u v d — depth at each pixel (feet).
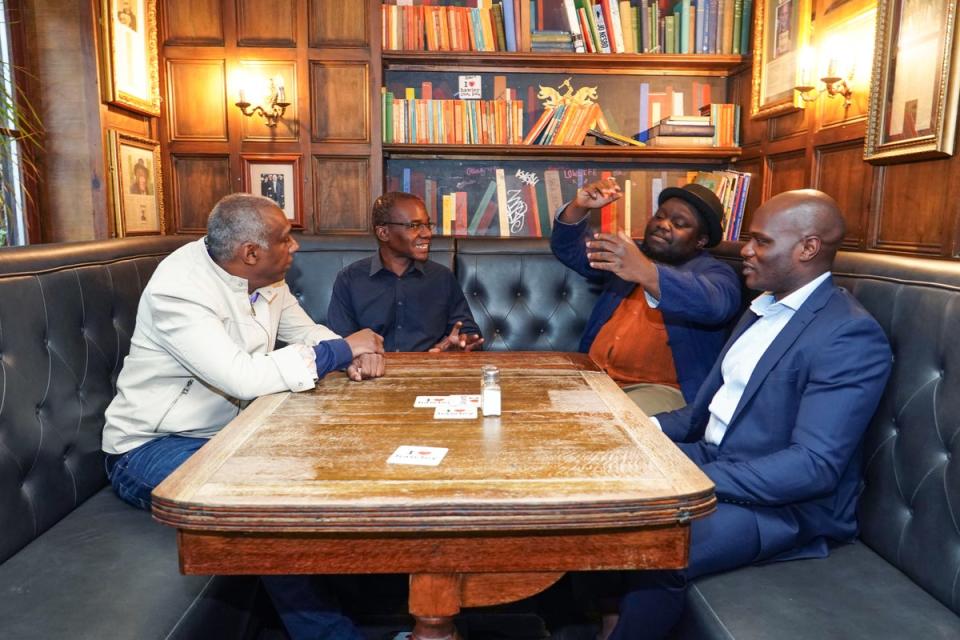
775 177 10.69
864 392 4.71
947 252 6.73
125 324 6.77
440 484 3.43
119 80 10.41
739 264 8.65
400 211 8.66
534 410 4.87
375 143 11.96
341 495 3.28
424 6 11.91
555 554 3.40
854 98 8.42
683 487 3.39
